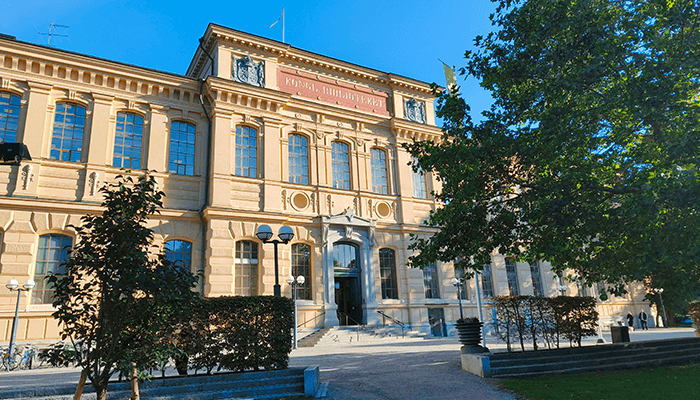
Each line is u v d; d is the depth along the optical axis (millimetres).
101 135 24500
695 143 10445
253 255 26406
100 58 24969
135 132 25781
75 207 22891
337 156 31344
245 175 27438
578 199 12445
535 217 12906
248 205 26828
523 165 13625
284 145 29094
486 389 11570
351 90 32906
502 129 14133
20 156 18453
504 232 14539
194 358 11000
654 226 10875
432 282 32406
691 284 10547
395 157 33312
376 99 33875
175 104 26844
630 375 12984
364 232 30250
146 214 7992
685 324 47656
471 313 32938
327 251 28391
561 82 12555
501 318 16172
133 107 25812
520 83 14234
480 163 13883
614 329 18750
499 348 20469
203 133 27328
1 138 22562
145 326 7602
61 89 24250
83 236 7504
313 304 27141
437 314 31859
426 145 15336
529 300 15734
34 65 23781
